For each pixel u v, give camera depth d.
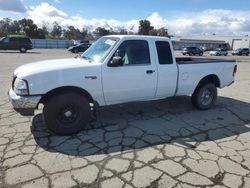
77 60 5.28
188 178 3.45
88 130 5.03
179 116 6.09
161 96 5.82
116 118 5.78
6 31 86.38
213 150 4.31
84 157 3.94
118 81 5.04
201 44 80.62
